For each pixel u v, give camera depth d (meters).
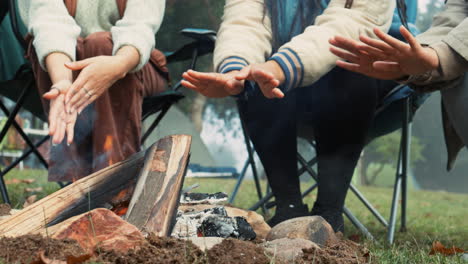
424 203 8.11
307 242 1.48
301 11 2.17
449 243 2.51
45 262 1.11
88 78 1.72
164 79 2.41
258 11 2.23
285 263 1.35
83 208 1.58
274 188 2.19
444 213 6.07
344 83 2.08
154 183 1.54
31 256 1.16
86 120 2.02
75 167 1.99
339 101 2.10
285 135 2.15
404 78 1.78
